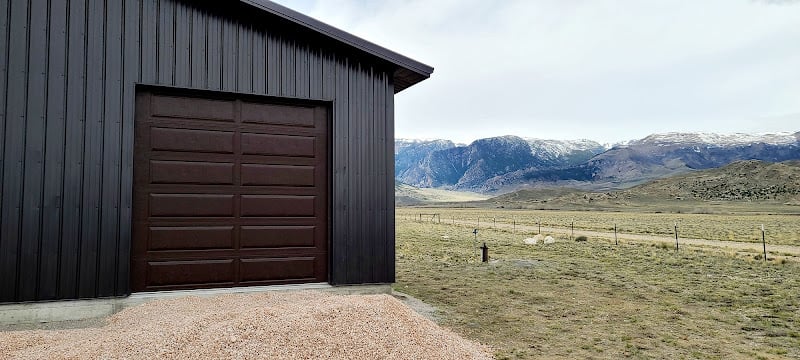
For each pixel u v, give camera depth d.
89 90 8.39
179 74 9.02
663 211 125.31
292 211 10.01
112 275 8.45
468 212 128.75
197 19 9.24
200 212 9.25
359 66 10.62
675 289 14.02
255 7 9.41
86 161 8.33
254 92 9.60
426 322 7.28
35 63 8.09
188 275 9.12
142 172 8.86
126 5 8.72
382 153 10.76
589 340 8.73
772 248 28.61
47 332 6.89
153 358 5.12
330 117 10.37
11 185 7.87
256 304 8.36
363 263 10.38
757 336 9.21
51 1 8.24
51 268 8.07
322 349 5.61
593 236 38.53
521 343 8.41
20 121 7.96
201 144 9.31
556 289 13.96
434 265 19.12
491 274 16.69
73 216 8.22
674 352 8.07
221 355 5.21
